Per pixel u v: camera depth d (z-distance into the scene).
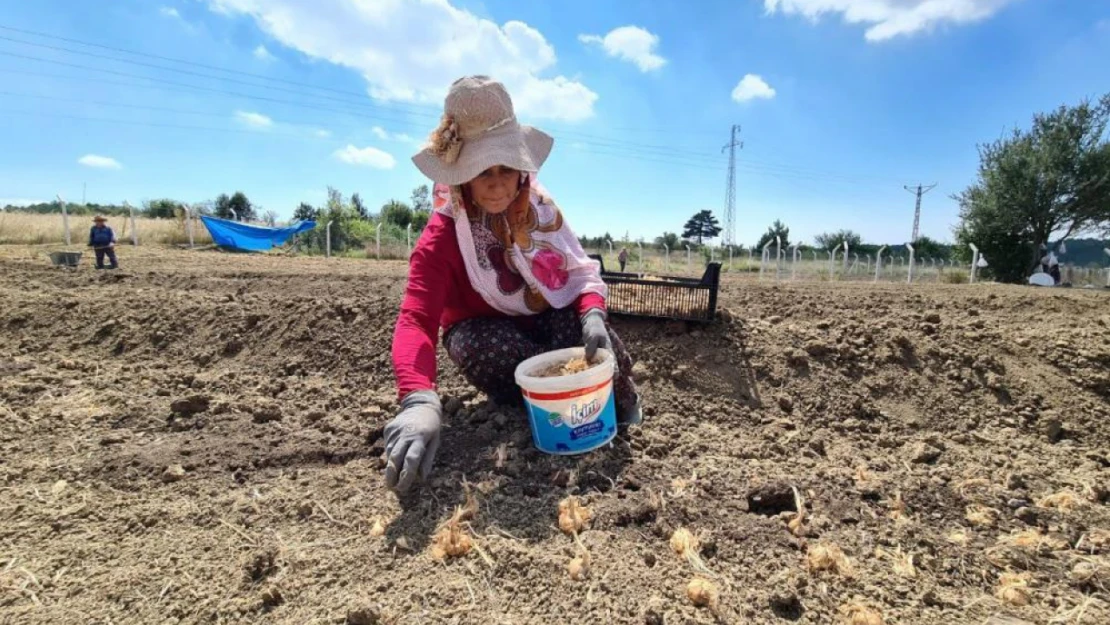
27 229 16.75
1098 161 20.14
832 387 3.18
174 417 2.78
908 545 1.85
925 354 3.40
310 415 2.77
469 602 1.53
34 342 4.00
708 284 3.59
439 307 2.29
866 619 1.48
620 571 1.64
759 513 2.02
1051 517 2.07
